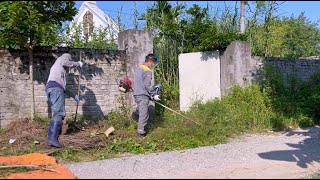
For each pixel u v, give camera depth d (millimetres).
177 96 13188
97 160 7840
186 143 9250
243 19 13555
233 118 10953
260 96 12102
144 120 9742
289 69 14531
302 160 7840
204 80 13000
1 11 8766
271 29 16094
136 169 7012
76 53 10570
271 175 6633
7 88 9688
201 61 13039
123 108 11031
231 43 12672
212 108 11156
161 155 8219
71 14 8828
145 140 9375
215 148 8875
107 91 11008
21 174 6309
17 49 9789
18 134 9141
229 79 12742
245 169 7031
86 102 10711
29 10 8289
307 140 9914
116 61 11156
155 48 13453
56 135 8492
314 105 12766
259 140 9898
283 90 13203
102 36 13750
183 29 13281
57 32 12617
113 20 13914
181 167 7184
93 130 9953
